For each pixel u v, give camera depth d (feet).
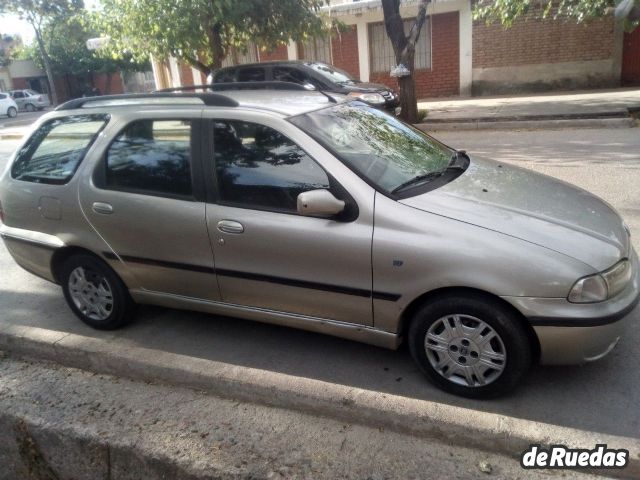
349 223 10.62
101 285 14.01
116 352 11.75
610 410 9.84
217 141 12.00
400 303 10.39
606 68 52.75
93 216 13.24
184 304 13.03
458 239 9.84
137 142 12.93
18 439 10.62
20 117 97.96
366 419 9.53
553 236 9.77
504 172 12.83
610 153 28.04
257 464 8.90
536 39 54.13
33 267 14.87
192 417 10.19
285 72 40.19
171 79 70.49
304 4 43.78
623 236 10.58
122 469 9.68
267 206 11.45
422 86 60.08
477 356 10.11
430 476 8.43
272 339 13.29
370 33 60.80
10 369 12.40
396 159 12.07
